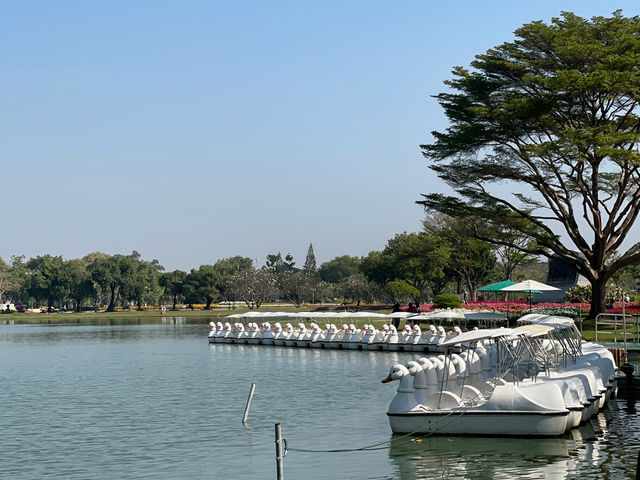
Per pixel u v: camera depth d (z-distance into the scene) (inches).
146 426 1256.8
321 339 2871.6
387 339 2637.8
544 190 2490.2
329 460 969.5
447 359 1074.7
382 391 1599.4
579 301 3132.4
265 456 1010.7
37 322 6402.6
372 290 5984.3
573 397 1082.7
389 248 5698.8
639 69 2192.4
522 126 2343.8
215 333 3319.4
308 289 7249.0
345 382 1766.7
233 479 897.5
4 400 1617.9
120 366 2348.7
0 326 5733.3
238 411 1382.9
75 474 951.0
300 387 1691.7
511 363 1136.8
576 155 2212.1
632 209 2454.5
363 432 1137.4
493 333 1077.8
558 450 973.8
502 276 5629.9
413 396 1072.2
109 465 991.0
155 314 7490.2
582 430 1098.1
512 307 2977.4
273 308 7440.9
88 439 1162.0
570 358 1359.5
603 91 2187.5
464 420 1032.2
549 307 2583.7
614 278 4623.5
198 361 2450.8
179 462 994.1
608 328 2319.1
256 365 2252.7
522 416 1011.3
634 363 1657.2
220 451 1051.3
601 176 2613.2
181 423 1274.6
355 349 2741.1
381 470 912.3
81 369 2284.7
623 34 2261.3
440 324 2893.7
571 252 2477.9
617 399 1408.7
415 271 4965.6
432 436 1048.2
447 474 884.0
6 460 1032.8
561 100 2256.4
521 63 2327.8
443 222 4640.8
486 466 909.2
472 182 2527.1
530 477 862.5
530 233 2482.8
